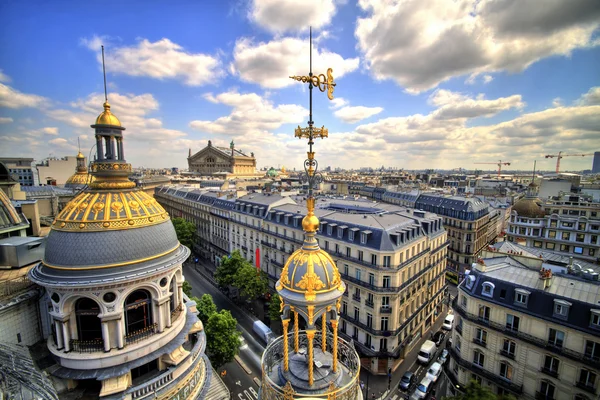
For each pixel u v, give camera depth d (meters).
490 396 32.69
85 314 24.19
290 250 73.50
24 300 24.89
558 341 35.75
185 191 140.88
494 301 40.69
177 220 115.25
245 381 51.06
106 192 26.59
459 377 44.81
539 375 36.81
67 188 78.44
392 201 145.00
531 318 37.47
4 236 32.88
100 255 23.77
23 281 25.94
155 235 27.05
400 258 54.28
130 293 25.02
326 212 71.19
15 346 23.55
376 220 60.00
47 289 23.66
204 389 30.23
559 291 37.41
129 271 24.39
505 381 39.75
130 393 23.56
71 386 24.62
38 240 31.69
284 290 15.31
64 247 23.81
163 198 161.75
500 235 117.62
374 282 53.56
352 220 61.56
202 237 119.81
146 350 25.45
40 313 26.45
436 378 51.81
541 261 46.66
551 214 89.19
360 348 55.25
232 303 78.75
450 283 96.12
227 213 100.94
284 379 15.92
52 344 24.80
